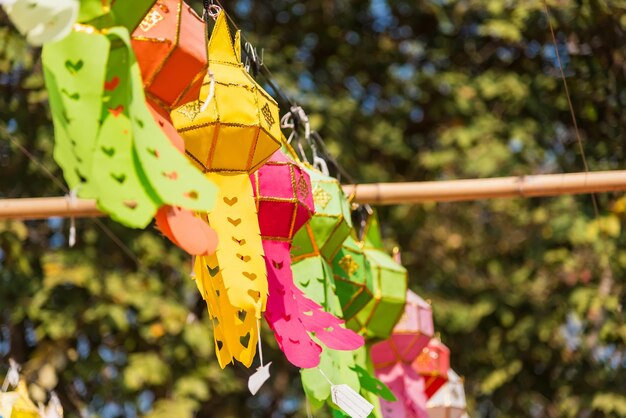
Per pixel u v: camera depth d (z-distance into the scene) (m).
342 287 4.32
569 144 9.21
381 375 4.91
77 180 2.38
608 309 8.64
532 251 9.08
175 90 2.85
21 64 8.09
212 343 8.22
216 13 3.42
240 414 9.02
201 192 2.38
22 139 8.19
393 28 9.81
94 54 2.40
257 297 3.11
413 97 9.59
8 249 7.79
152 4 2.62
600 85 8.51
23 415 3.84
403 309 4.64
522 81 9.38
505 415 9.18
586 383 8.82
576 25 8.29
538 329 8.91
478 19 9.73
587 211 8.95
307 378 3.73
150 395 8.59
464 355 9.17
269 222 3.54
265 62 8.98
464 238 9.41
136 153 2.41
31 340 8.38
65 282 7.99
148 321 8.10
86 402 8.20
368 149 9.63
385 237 9.26
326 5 9.68
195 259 3.22
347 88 9.61
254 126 3.19
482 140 9.23
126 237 8.27
